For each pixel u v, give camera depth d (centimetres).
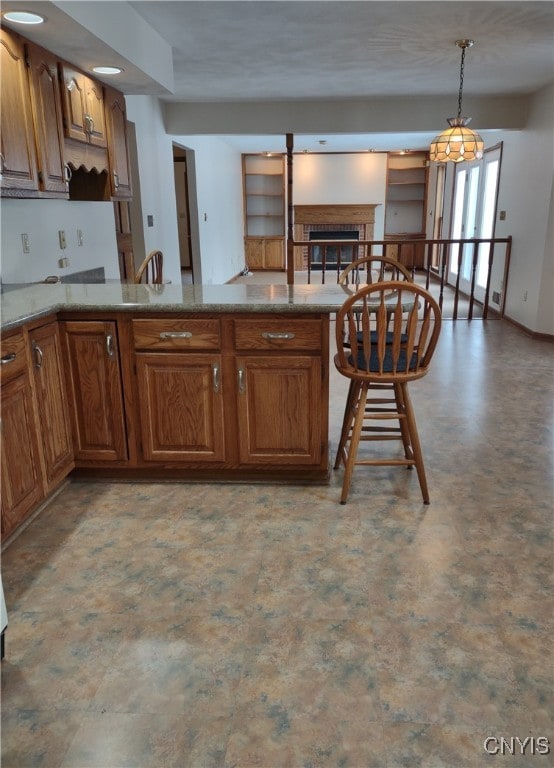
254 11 348
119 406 263
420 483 253
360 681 158
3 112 249
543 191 569
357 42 419
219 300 254
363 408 250
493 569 207
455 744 140
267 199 1207
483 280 794
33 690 156
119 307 247
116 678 160
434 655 167
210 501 258
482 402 388
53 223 371
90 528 236
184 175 874
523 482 274
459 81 550
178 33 383
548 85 561
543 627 178
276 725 145
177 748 139
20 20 246
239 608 188
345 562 212
